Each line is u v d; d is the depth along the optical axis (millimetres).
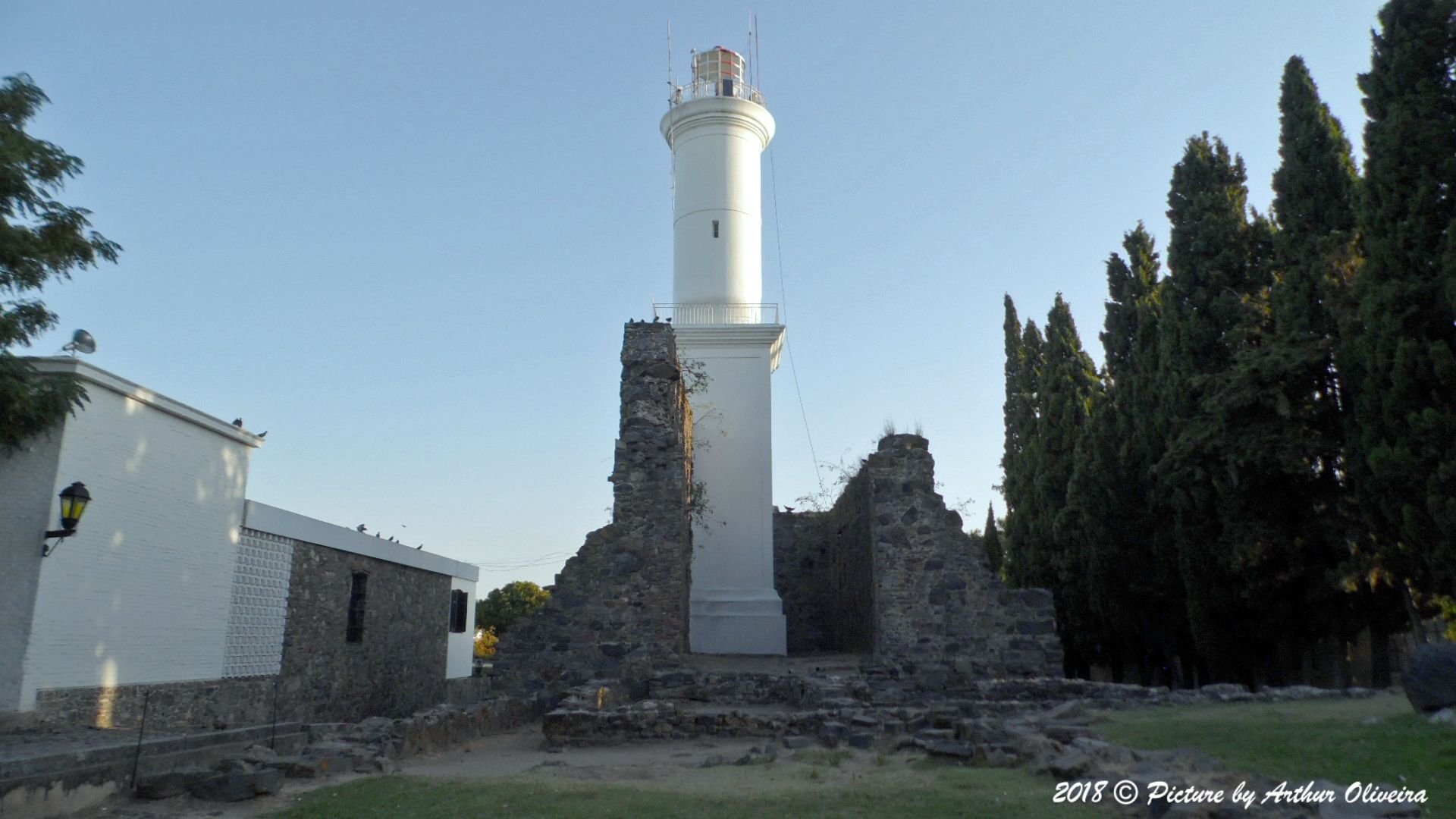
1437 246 14312
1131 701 14375
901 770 9781
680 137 30375
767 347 27547
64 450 12234
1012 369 31188
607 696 16422
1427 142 14664
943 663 18812
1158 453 21125
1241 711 11953
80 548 12492
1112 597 21859
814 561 30562
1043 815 7363
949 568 19359
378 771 10648
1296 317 17391
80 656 12484
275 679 17156
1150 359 21656
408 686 23750
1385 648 18672
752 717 13547
